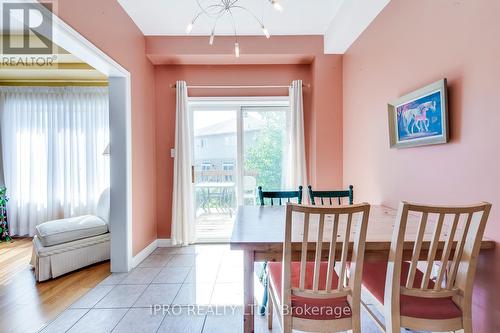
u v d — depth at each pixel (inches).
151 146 137.0
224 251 132.8
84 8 80.3
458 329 48.7
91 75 152.3
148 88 133.2
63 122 159.0
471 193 56.8
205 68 141.6
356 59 113.4
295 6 106.2
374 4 88.7
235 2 101.0
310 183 138.9
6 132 158.4
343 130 128.9
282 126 149.1
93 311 80.8
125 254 108.7
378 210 84.6
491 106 52.0
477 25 54.7
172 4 103.8
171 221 141.8
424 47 70.9
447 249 47.5
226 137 149.1
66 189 159.2
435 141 65.6
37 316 78.6
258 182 149.3
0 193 151.5
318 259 49.1
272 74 141.1
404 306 50.3
